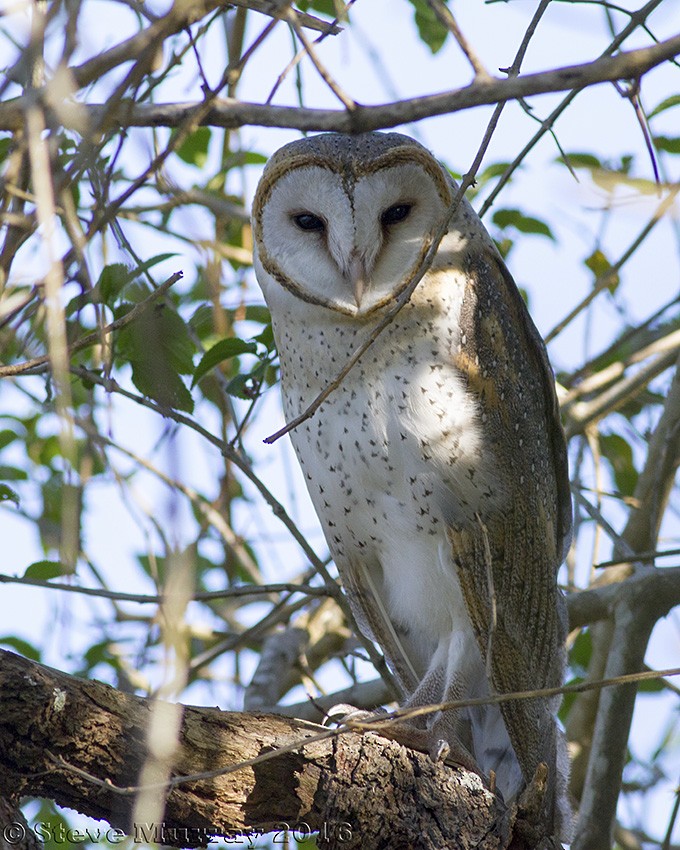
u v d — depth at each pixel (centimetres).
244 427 705
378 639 785
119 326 556
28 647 853
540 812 579
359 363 702
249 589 713
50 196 371
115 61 411
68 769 491
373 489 716
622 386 922
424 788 580
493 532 710
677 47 421
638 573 808
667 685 901
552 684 750
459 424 698
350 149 720
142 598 646
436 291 709
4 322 559
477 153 517
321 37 539
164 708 518
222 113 463
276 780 557
